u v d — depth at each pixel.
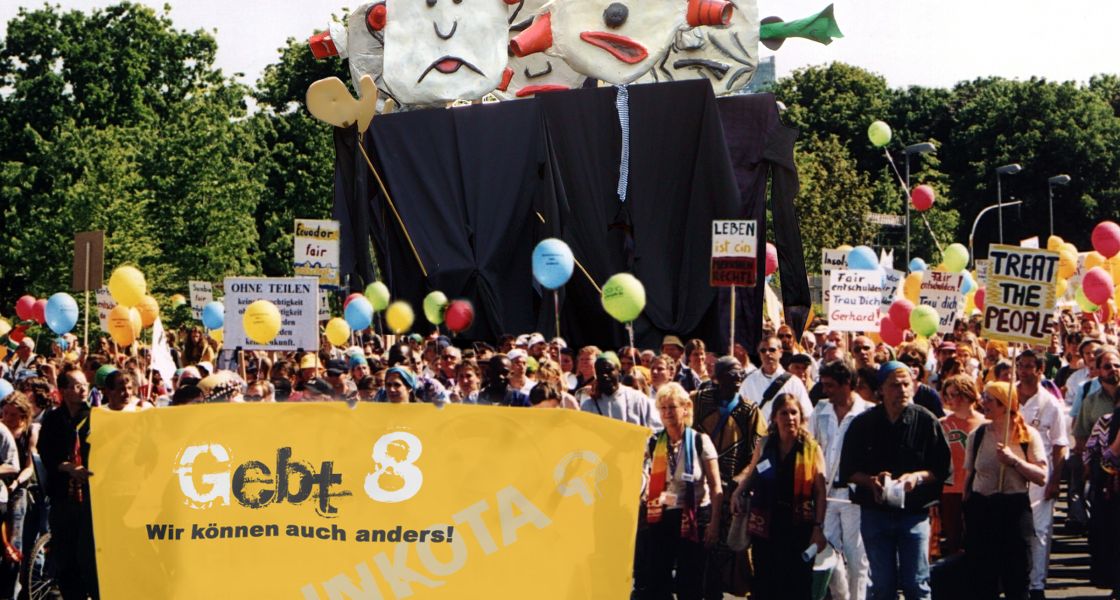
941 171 75.69
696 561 9.38
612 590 7.63
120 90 53.88
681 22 18.38
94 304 40.38
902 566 9.09
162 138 46.69
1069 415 13.20
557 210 17.69
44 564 10.89
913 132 75.88
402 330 16.28
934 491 9.02
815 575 9.36
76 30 54.00
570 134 17.69
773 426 9.17
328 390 11.82
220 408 7.71
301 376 13.14
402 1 19.08
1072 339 16.16
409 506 7.64
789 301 17.80
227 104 52.75
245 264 47.00
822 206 55.44
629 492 7.63
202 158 45.66
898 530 9.06
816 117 74.31
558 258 12.49
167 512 7.67
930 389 10.92
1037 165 73.00
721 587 9.43
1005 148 73.62
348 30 19.66
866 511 9.10
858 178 57.41
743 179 17.69
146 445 7.69
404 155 18.25
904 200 66.06
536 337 14.80
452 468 7.66
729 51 18.61
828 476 10.05
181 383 11.93
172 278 44.69
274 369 14.71
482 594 7.63
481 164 17.92
